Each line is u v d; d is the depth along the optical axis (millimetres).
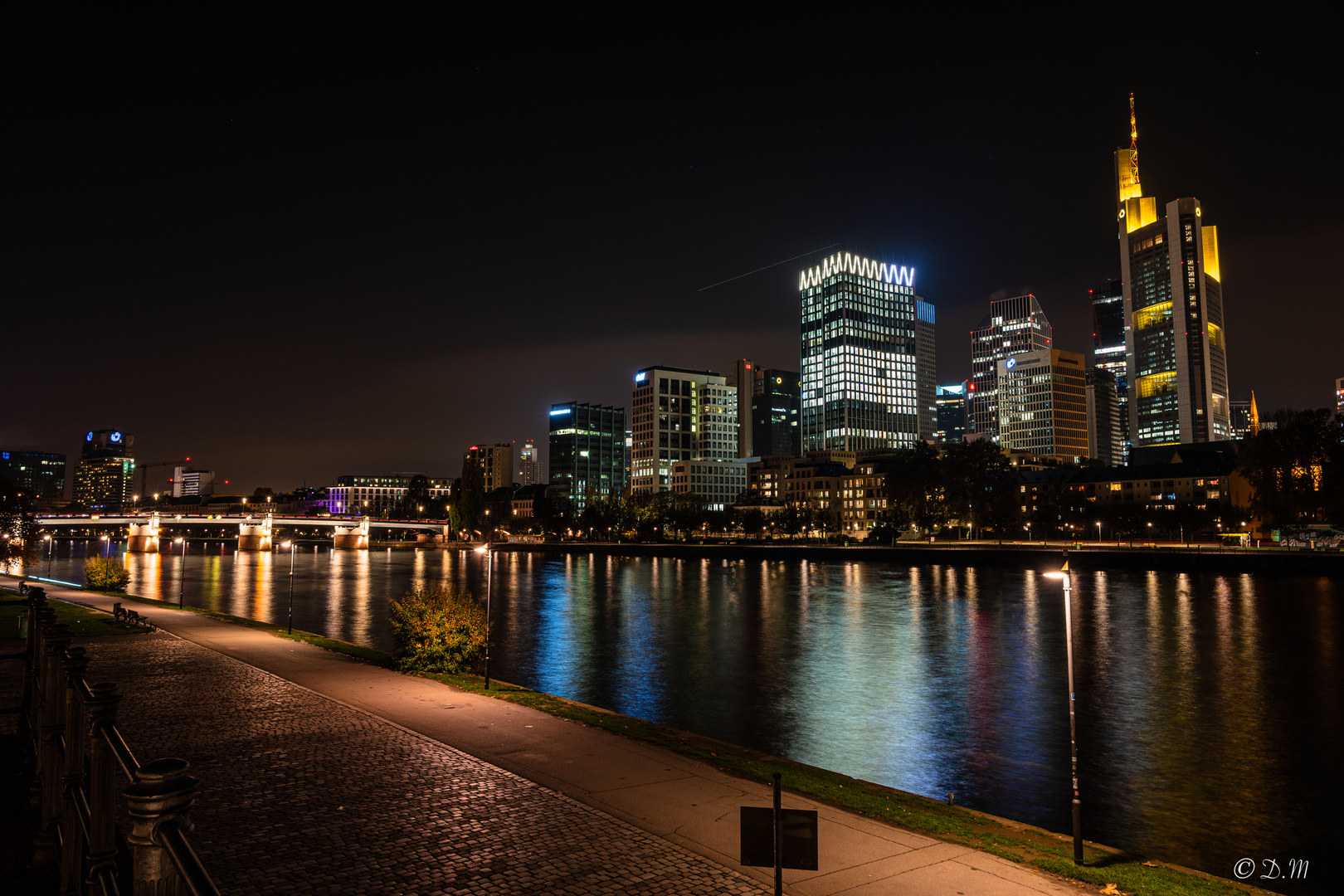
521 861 12617
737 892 11672
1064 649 60469
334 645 39875
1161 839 24375
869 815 16031
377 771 17562
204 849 13031
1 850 11617
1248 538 154000
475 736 20859
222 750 19250
